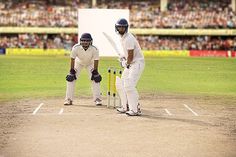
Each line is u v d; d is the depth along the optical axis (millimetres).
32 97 30344
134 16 105312
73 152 14914
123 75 23172
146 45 100875
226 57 92750
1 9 105500
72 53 26141
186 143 16391
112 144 16078
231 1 108062
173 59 83125
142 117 22000
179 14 106250
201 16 105312
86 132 18141
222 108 25969
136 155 14578
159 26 103938
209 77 49500
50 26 102875
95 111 23828
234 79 47438
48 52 96875
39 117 21781
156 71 56812
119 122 20469
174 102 28562
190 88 38219
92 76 26250
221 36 106312
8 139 16953
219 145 16156
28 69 57438
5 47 98688
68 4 108375
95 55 26219
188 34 103500
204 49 100625
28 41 100750
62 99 29297
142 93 33844
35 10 106125
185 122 20766
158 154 14734
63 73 52250
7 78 45969
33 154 14680
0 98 29750
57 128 18969
